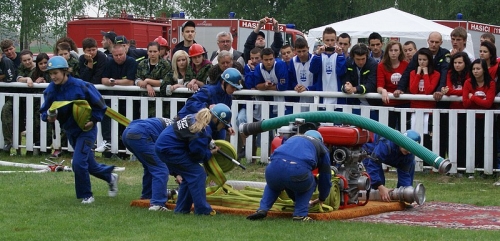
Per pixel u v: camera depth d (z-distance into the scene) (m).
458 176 17.03
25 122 20.97
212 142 11.85
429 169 17.50
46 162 19.34
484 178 16.86
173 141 11.66
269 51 18.02
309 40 29.30
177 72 18.72
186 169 11.79
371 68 17.48
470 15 55.44
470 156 16.81
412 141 12.27
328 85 17.83
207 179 13.36
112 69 19.72
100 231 10.62
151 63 19.41
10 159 19.97
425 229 10.98
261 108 18.23
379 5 60.16
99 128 19.77
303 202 11.41
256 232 10.45
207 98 12.40
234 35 34.56
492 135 16.61
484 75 16.59
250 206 12.35
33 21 59.66
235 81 12.44
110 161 19.38
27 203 12.95
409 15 28.58
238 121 18.39
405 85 17.36
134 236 10.24
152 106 19.16
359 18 28.58
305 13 62.53
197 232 10.48
